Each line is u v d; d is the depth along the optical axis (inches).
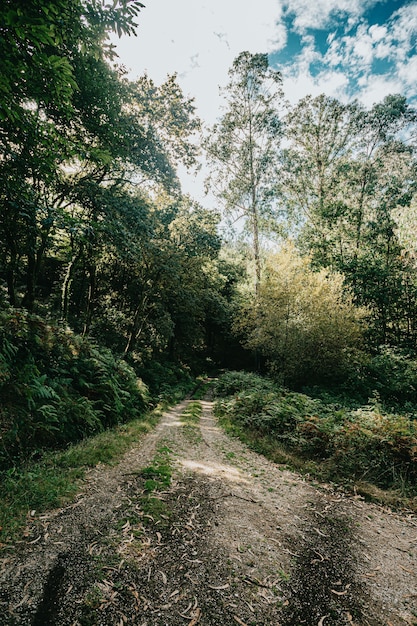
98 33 156.4
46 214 270.5
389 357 577.3
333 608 99.7
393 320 708.0
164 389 656.4
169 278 733.3
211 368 1283.2
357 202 888.3
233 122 856.3
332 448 251.1
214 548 127.6
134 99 430.0
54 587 98.0
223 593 102.8
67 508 146.8
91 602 93.6
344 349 528.7
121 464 215.6
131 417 377.1
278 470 234.8
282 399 396.5
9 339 234.4
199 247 799.1
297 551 130.8
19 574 101.7
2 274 501.7
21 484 153.9
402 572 121.3
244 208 932.0
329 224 843.4
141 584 103.4
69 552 115.8
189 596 100.1
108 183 505.4
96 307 747.4
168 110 469.4
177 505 162.4
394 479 209.3
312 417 288.4
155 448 264.7
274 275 570.6
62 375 286.8
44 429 215.0
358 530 152.6
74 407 251.6
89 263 565.9
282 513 164.6
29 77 161.9
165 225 738.2
